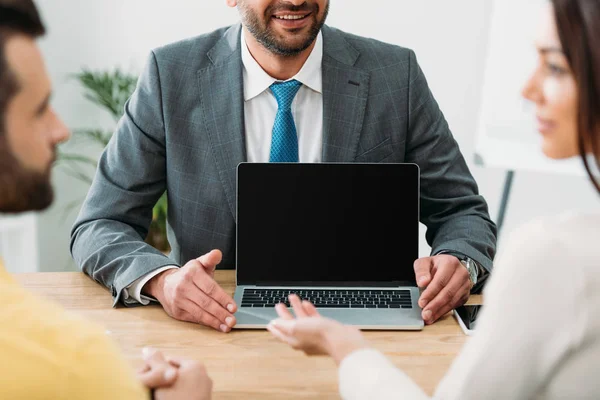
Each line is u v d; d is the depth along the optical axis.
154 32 3.54
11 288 0.73
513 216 3.38
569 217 0.75
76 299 1.46
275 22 1.57
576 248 0.72
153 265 1.43
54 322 0.72
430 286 1.36
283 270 1.47
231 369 1.17
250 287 1.46
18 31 0.72
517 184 3.35
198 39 1.76
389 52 1.78
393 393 0.84
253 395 1.09
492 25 3.17
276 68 1.66
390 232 1.47
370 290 1.45
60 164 3.59
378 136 1.73
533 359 0.73
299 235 1.47
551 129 0.78
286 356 1.22
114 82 3.43
